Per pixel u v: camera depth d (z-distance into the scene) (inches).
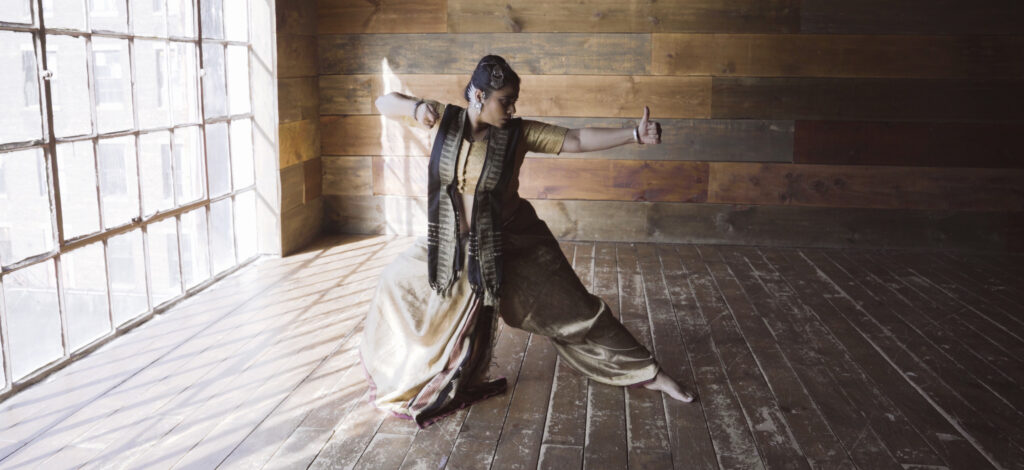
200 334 144.9
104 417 111.0
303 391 120.8
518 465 99.4
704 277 189.3
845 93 213.3
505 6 216.7
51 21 127.8
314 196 225.8
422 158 227.1
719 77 215.3
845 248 220.7
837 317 159.3
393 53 222.7
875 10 209.0
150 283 154.3
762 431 109.4
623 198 224.1
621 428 110.1
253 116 197.9
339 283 179.3
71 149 131.6
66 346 130.5
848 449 104.3
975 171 214.1
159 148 156.9
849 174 217.2
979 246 217.5
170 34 160.2
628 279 187.0
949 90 210.8
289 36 203.3
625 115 219.3
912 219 217.9
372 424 110.2
